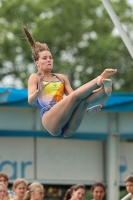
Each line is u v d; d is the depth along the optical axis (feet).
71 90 65.26
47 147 108.06
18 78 203.41
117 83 200.44
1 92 101.86
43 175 107.34
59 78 65.31
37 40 195.93
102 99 104.17
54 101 64.08
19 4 202.59
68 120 63.00
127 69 199.72
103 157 110.42
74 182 108.68
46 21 197.88
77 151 109.29
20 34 200.95
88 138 108.68
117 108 106.01
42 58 64.80
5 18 202.69
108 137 109.19
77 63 197.88
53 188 119.03
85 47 201.26
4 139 106.52
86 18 203.51
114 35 200.64
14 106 103.09
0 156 106.01
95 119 108.99
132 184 83.25
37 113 106.32
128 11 210.38
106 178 109.70
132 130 109.81
